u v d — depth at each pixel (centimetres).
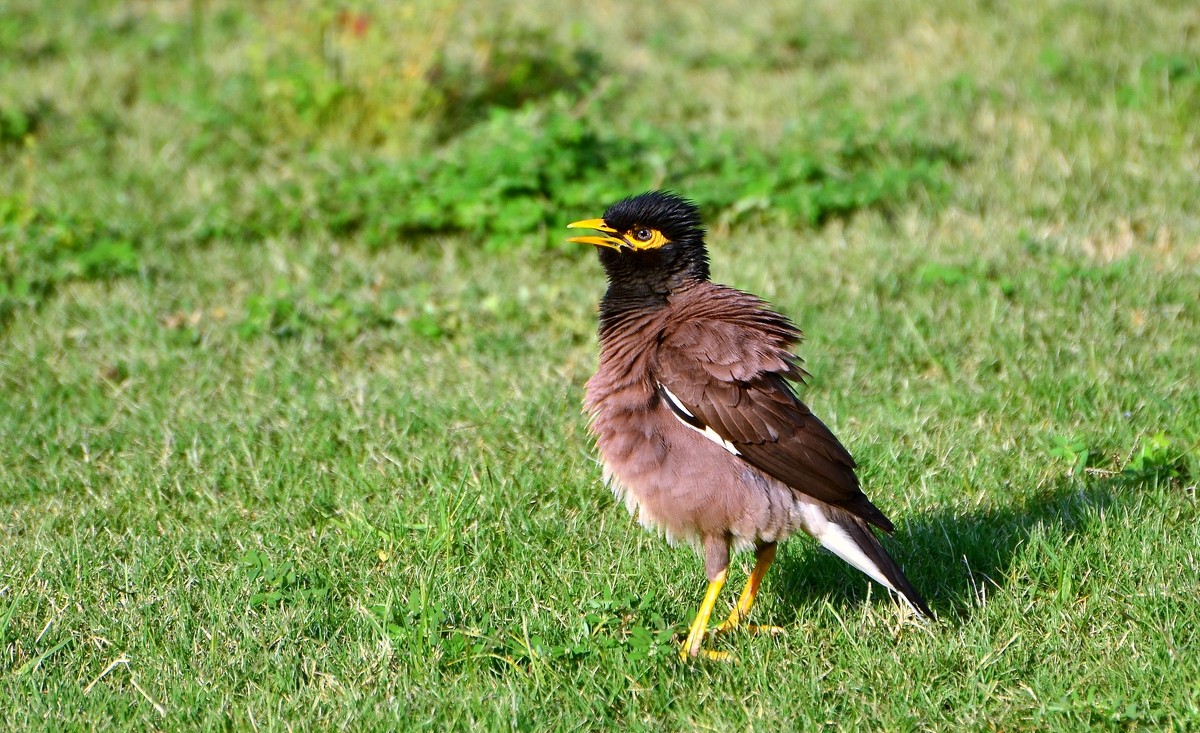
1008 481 996
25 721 746
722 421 816
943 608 851
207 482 1039
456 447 1076
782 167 1612
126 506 1011
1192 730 710
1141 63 1783
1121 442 1041
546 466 1047
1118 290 1293
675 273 880
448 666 797
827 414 1115
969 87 1802
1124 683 748
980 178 1588
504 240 1502
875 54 2031
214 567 915
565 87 1931
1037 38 1938
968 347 1224
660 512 841
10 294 1385
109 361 1263
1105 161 1600
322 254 1490
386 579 894
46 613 863
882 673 780
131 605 866
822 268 1395
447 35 1947
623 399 846
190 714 754
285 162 1725
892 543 922
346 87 1802
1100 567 865
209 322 1330
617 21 2209
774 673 788
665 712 760
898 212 1544
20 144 1773
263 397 1180
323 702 760
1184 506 942
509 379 1197
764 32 2119
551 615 842
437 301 1368
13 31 2134
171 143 1744
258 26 2017
